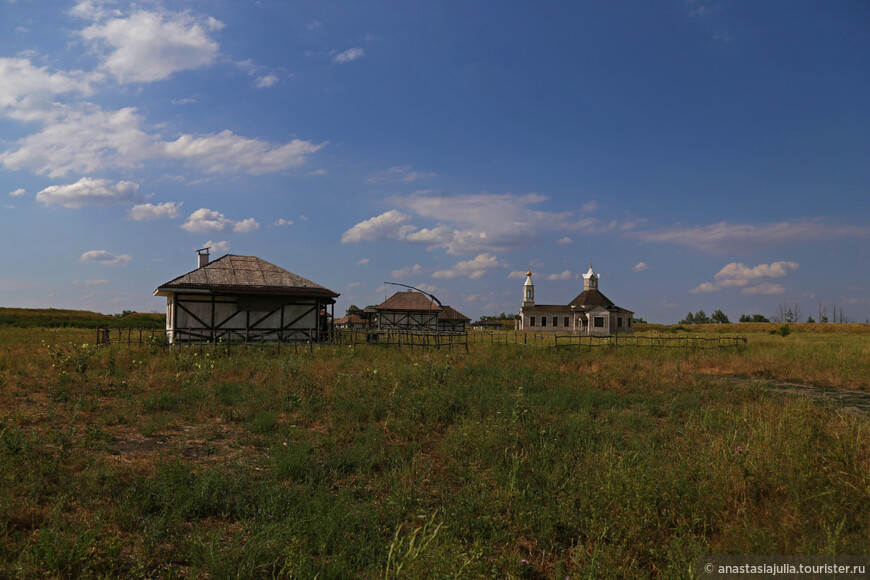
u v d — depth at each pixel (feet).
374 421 33.09
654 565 15.28
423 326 174.60
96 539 15.71
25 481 20.02
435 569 14.02
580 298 266.98
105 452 24.97
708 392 44.50
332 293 86.53
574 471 22.43
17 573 13.44
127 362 55.26
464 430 28.50
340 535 16.90
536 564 15.90
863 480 18.89
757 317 332.80
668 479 20.01
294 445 25.70
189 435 29.43
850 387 52.65
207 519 18.44
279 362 52.70
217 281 81.87
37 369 49.78
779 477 19.71
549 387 46.39
